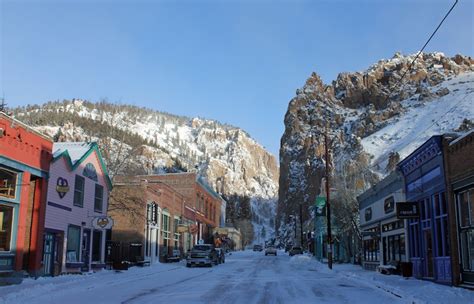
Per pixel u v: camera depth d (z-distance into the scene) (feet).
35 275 73.87
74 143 100.78
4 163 66.80
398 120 607.37
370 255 117.50
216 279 82.43
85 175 94.12
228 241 311.06
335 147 561.84
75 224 89.30
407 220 86.79
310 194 533.96
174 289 63.36
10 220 69.77
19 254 70.13
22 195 71.46
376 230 109.81
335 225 171.32
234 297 54.39
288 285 71.15
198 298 52.95
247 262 162.91
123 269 98.43
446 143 68.08
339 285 71.77
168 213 157.58
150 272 97.96
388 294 58.75
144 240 128.06
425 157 76.23
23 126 71.05
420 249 80.02
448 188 67.15
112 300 50.42
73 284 67.31
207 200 244.01
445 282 68.54
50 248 81.15
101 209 101.76
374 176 173.88
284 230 573.33
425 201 78.07
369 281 76.38
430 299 50.57
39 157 76.02
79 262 88.99
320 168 533.55
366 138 559.38
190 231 170.40
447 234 69.41
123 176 142.20
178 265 130.62
